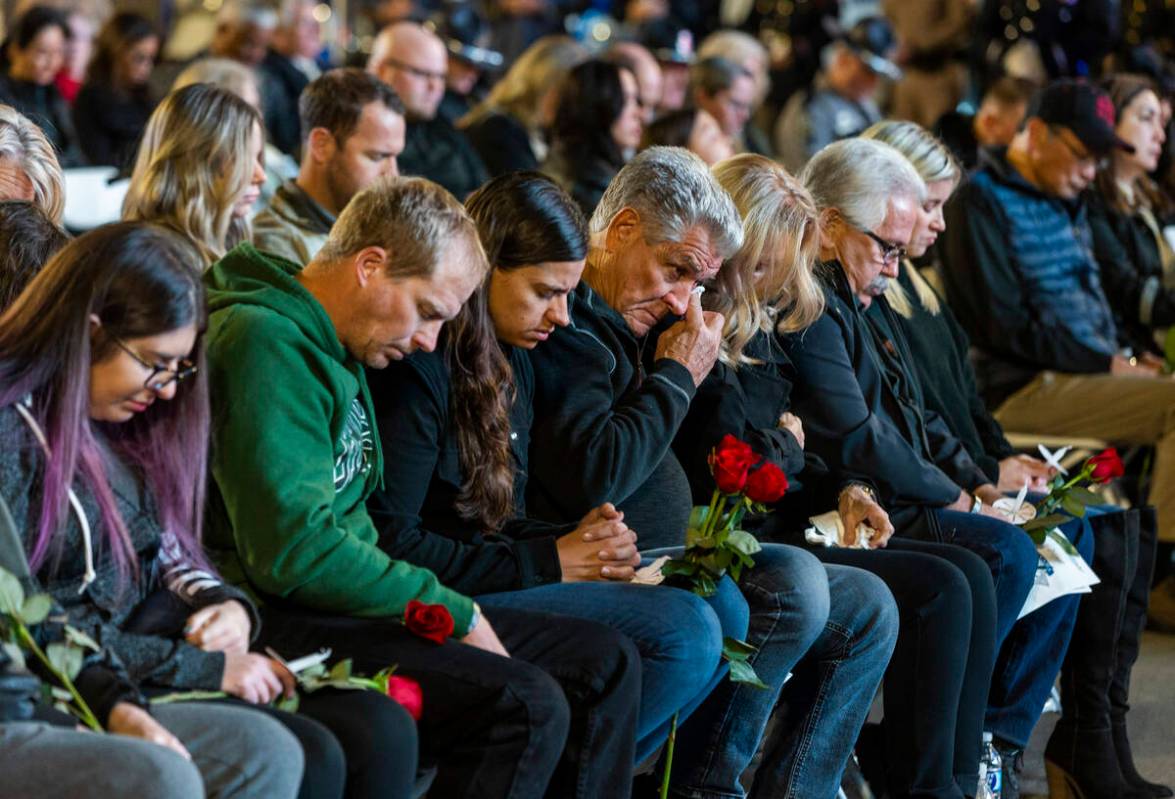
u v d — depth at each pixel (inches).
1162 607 561.0
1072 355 549.3
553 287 306.5
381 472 289.4
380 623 273.1
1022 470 447.8
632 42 852.0
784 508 384.5
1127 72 766.5
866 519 370.6
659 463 343.3
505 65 957.8
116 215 529.3
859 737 367.2
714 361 345.1
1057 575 389.1
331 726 245.4
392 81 604.4
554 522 323.6
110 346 239.1
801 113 839.1
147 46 671.8
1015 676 395.5
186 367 246.5
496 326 309.1
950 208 548.1
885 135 433.1
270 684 248.8
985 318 548.1
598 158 577.6
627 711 279.0
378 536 289.7
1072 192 555.8
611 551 305.6
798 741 338.3
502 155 645.9
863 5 1086.4
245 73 548.1
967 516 389.1
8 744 210.8
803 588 323.9
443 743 266.1
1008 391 557.9
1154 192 641.6
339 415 277.6
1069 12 797.9
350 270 275.9
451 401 299.7
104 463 248.5
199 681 242.4
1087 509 415.2
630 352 343.3
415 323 276.7
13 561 230.1
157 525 256.4
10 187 328.5
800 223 364.5
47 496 238.2
